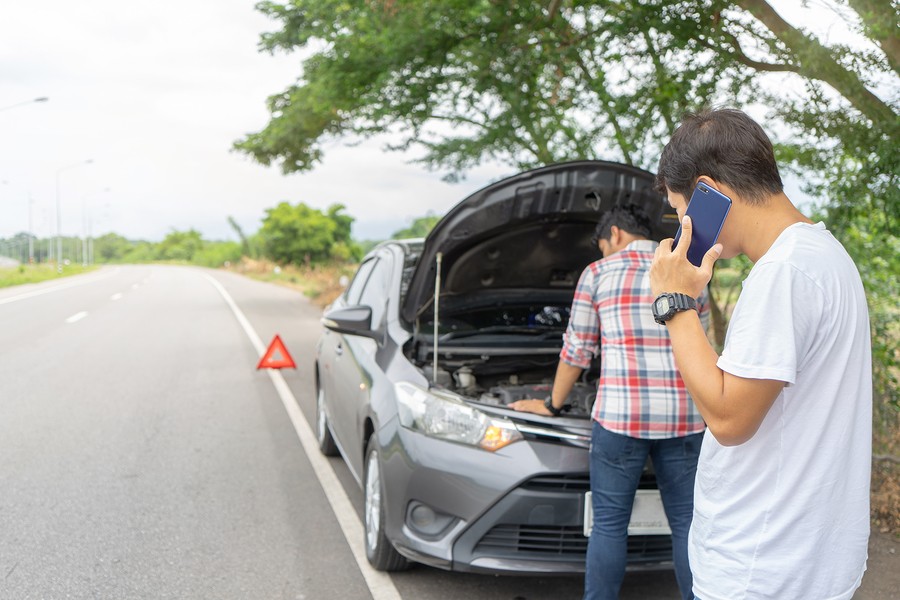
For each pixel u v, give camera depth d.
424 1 7.17
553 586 3.56
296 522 4.36
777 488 1.38
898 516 4.18
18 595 3.42
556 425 3.11
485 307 4.36
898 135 3.91
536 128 7.70
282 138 14.71
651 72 5.60
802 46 4.13
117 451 5.83
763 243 1.46
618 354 2.83
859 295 1.40
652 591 3.57
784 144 4.72
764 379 1.32
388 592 3.47
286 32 9.45
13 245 76.94
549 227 3.75
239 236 71.12
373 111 8.42
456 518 3.14
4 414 7.11
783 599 1.39
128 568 3.72
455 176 8.96
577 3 6.09
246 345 12.32
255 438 6.27
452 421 3.21
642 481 3.10
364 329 4.20
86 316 17.67
